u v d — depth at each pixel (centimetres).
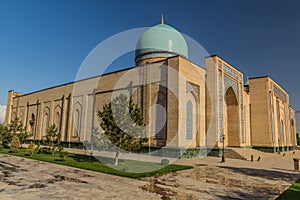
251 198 636
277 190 732
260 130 2419
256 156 1930
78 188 704
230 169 1166
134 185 759
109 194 640
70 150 2117
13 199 577
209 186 772
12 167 1112
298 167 1171
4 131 2212
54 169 1060
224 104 2095
